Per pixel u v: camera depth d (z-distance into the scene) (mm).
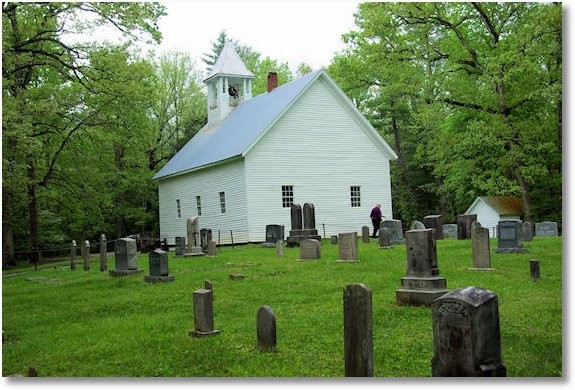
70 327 13109
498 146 36469
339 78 44156
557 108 33469
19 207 37906
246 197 34000
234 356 9633
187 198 42438
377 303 12875
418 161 53625
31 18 28062
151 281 18625
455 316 7117
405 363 8766
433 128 40719
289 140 35656
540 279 14797
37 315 14930
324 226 36344
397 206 55781
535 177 37125
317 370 8750
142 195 49344
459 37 36719
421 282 12523
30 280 22672
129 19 25391
